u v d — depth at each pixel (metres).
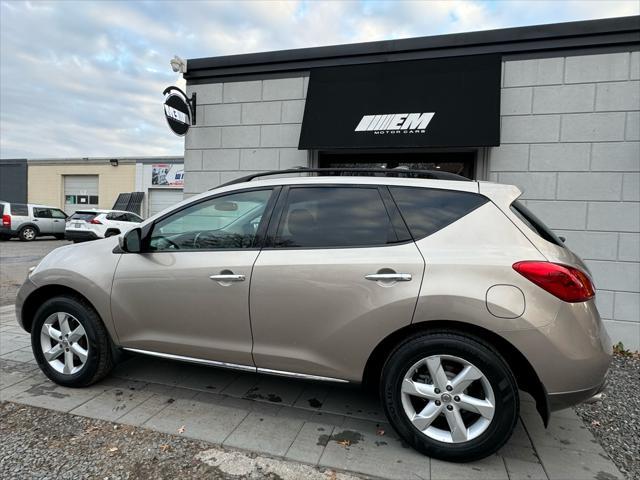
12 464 2.40
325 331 2.63
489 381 2.35
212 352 2.92
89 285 3.17
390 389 2.54
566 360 2.27
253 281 2.75
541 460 2.54
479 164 5.09
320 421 2.93
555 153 4.87
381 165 5.68
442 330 2.46
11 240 18.03
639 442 2.79
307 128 5.36
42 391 3.30
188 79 6.24
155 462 2.44
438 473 2.38
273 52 5.79
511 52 4.95
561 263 2.36
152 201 22.00
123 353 3.38
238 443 2.64
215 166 6.17
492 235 2.48
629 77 4.64
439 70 5.07
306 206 2.85
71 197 23.48
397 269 2.50
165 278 2.98
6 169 24.22
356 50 5.42
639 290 4.65
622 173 4.68
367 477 2.35
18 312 3.50
